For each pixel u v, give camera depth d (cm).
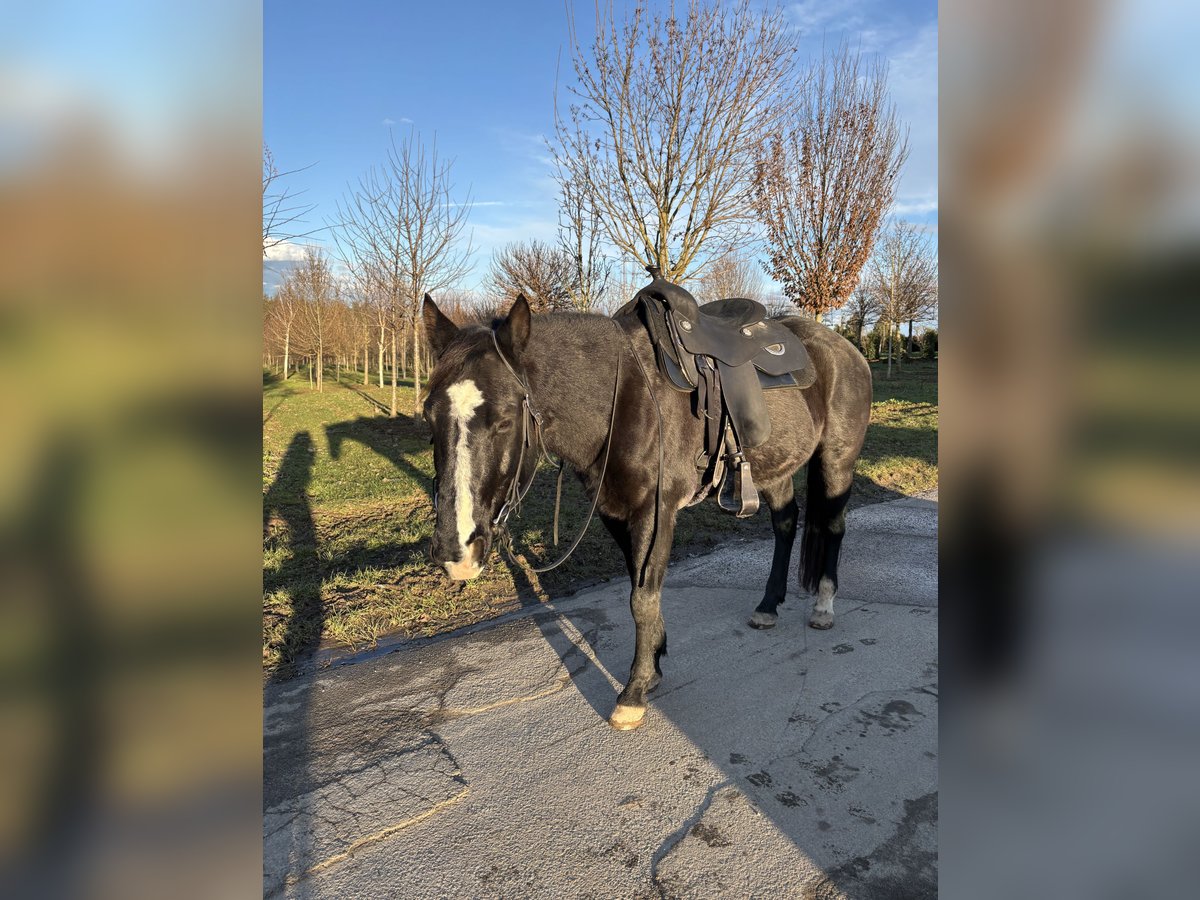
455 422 229
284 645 374
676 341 290
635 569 281
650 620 283
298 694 317
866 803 231
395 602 434
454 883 200
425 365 2767
